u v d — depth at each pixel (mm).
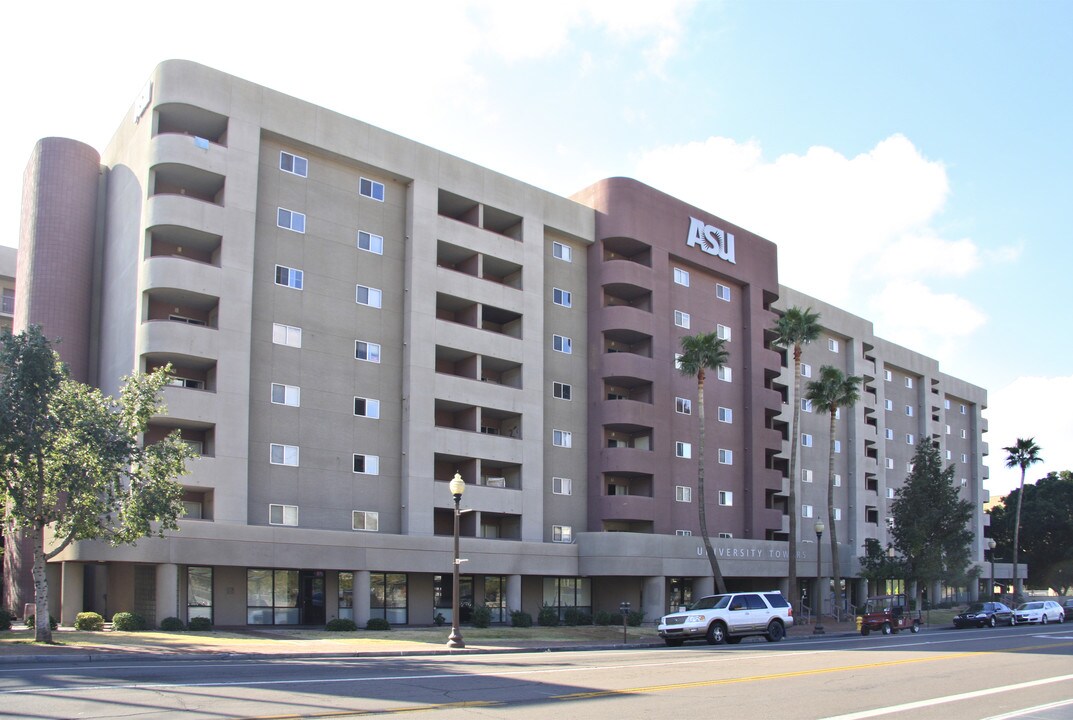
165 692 15977
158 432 41594
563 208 58594
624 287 60312
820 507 78812
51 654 24594
